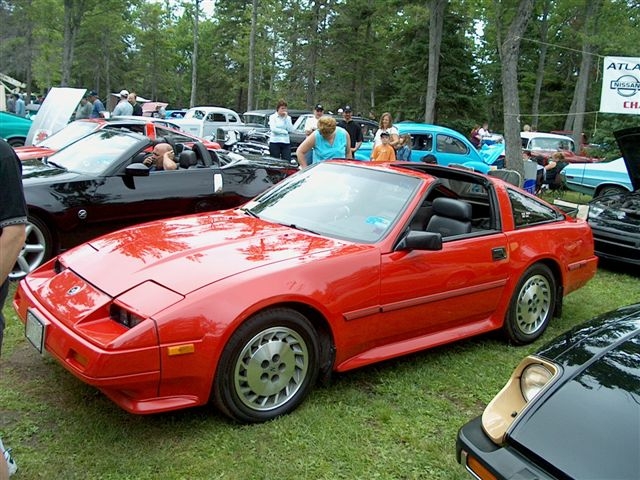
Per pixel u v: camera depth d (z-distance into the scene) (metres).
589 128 41.75
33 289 3.43
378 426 3.33
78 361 2.85
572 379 2.27
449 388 3.87
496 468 2.12
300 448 3.04
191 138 9.48
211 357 2.95
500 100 47.47
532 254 4.57
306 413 3.36
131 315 2.89
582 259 5.10
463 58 33.91
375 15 36.31
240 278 3.11
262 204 4.54
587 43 25.56
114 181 5.85
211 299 2.97
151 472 2.79
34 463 2.79
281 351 3.23
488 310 4.38
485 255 4.24
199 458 2.91
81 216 5.56
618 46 21.83
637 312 2.85
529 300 4.66
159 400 2.92
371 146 13.18
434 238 3.68
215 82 58.66
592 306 5.96
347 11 36.75
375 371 4.02
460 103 34.12
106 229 5.79
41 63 48.03
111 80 62.09
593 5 27.38
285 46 38.91
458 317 4.18
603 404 2.12
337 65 37.94
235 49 42.34
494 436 2.25
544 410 2.18
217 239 3.67
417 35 33.97
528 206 4.85
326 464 2.93
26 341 4.17
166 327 2.83
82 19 34.94
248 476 2.80
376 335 3.69
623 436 1.99
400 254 3.73
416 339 4.00
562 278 4.90
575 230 5.07
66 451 2.91
